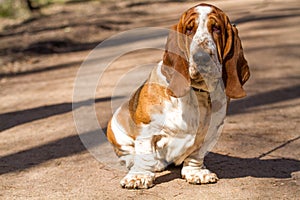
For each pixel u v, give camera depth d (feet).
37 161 18.10
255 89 28.68
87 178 16.05
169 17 62.39
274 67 34.40
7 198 14.83
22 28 58.85
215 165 16.71
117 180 15.71
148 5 78.69
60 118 24.14
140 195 14.37
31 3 76.02
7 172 17.11
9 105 27.76
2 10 72.02
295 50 39.68
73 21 61.41
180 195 14.25
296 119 22.52
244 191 14.48
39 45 46.57
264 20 55.01
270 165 16.70
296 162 16.99
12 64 39.83
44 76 35.50
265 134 20.26
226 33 13.43
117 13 69.21
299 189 14.62
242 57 13.89
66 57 42.47
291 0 71.61
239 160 17.21
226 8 67.41
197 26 12.95
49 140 20.62
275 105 25.18
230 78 13.66
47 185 15.67
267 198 13.99
